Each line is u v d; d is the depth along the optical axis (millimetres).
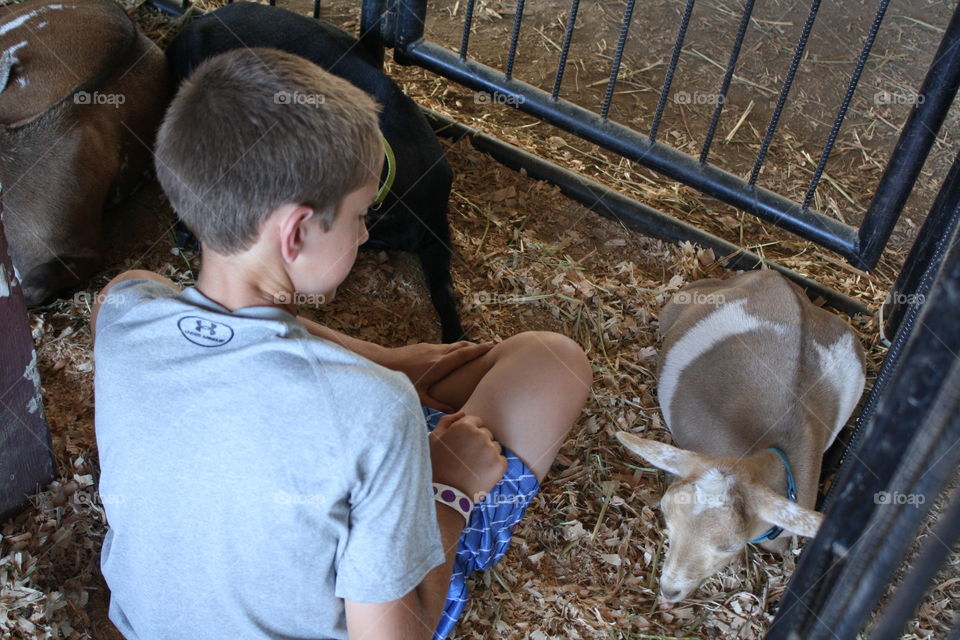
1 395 2383
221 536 1494
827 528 1393
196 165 1395
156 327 1478
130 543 1571
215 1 5105
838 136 5098
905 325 2678
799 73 5484
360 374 1446
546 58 5285
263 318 1449
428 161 3469
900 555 1284
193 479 1463
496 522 2213
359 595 1538
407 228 3508
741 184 4113
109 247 3607
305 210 1415
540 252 3945
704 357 3359
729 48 5613
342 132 1405
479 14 5555
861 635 2600
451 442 2045
